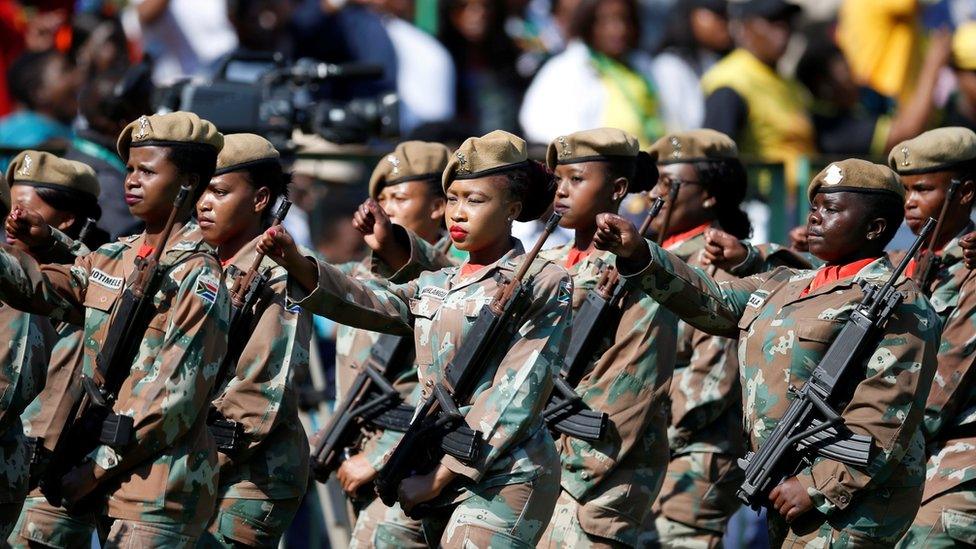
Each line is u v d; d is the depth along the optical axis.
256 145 31.02
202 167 28.72
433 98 51.44
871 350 27.80
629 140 32.12
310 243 40.72
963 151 32.44
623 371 31.12
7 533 29.03
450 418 27.27
